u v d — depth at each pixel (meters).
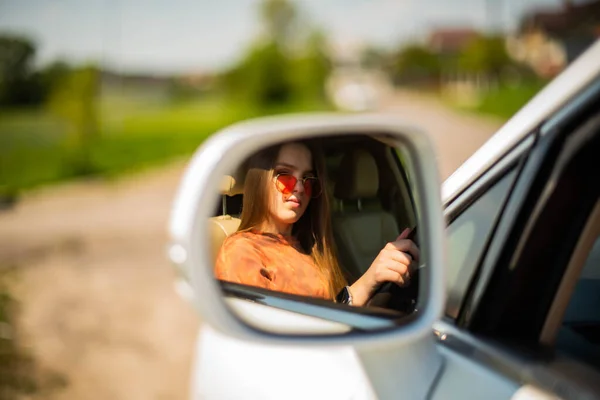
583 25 40.62
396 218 2.16
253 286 1.89
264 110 56.22
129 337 6.48
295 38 65.75
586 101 1.28
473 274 1.40
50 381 5.31
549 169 1.30
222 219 2.19
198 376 2.20
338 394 1.54
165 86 69.25
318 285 2.05
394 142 1.47
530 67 66.00
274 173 2.08
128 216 14.73
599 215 1.26
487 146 1.50
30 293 8.10
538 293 1.30
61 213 15.85
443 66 89.12
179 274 1.23
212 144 1.29
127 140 34.66
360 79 87.12
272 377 1.77
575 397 1.14
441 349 1.41
